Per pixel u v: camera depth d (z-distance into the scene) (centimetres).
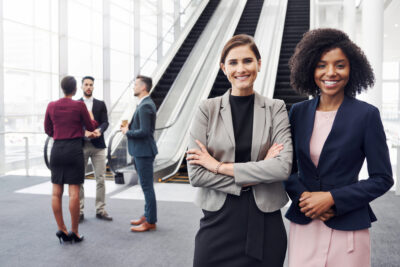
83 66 1126
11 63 859
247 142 153
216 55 1010
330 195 136
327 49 141
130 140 392
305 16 1207
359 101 143
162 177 693
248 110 158
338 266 139
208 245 151
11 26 855
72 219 360
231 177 145
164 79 987
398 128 1276
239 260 148
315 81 150
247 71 149
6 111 852
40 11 932
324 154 142
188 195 561
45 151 579
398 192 553
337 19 1588
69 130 350
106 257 327
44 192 589
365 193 134
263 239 147
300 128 152
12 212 471
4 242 365
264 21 1122
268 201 148
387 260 312
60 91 995
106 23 1196
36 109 930
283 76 917
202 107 158
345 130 139
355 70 144
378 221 423
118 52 1312
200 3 1321
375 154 136
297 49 153
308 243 146
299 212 150
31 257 328
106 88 1221
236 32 1123
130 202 521
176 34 1192
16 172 774
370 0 731
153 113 386
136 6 1375
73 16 1069
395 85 2942
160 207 491
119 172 655
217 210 150
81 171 358
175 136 797
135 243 361
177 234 386
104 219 438
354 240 138
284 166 142
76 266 308
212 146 154
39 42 934
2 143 761
